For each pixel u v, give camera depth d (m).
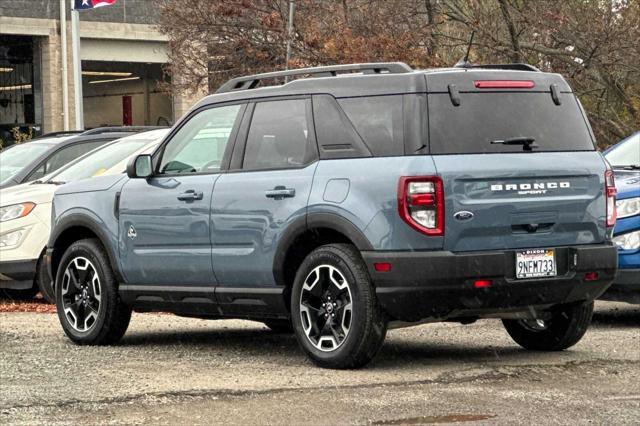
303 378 8.70
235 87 10.40
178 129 10.51
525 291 8.96
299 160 9.46
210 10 25.53
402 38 23.20
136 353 10.33
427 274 8.63
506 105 9.15
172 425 7.07
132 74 47.12
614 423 7.11
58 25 40.72
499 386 8.33
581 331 9.90
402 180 8.70
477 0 23.53
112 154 14.43
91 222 10.98
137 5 42.25
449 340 10.95
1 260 14.78
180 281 10.30
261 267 9.60
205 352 10.39
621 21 22.31
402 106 8.95
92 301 10.97
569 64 23.44
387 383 8.45
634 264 11.63
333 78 9.44
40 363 9.62
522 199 8.98
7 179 16.00
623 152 13.70
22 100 42.03
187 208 10.16
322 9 24.77
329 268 9.09
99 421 7.19
